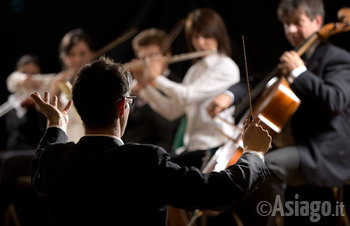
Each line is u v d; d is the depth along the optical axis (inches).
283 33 386.3
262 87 265.7
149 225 147.6
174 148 323.3
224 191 147.8
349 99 244.7
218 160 234.4
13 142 367.9
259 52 390.0
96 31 441.1
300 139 253.1
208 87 299.1
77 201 147.9
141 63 315.6
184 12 415.5
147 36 344.5
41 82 365.1
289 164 247.4
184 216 289.1
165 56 333.7
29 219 354.9
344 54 256.2
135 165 147.1
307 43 253.9
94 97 150.6
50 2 447.8
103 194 146.6
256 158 158.2
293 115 255.8
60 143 158.6
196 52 318.0
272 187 247.8
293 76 244.2
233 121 298.4
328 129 250.5
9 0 451.8
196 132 302.7
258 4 392.2
